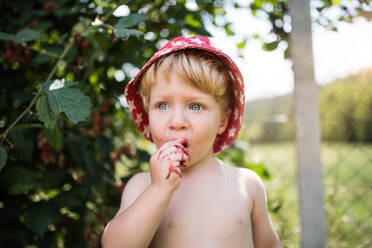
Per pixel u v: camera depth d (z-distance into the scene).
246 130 2.68
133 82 1.13
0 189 1.39
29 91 1.42
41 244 1.45
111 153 1.74
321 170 1.19
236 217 0.98
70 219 1.52
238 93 1.12
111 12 1.30
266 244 1.12
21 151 1.29
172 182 0.87
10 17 1.52
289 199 2.62
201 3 1.84
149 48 1.71
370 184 3.08
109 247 0.87
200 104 0.97
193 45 1.00
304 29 1.17
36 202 1.34
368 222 2.39
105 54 1.49
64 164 1.50
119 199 1.63
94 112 1.54
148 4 1.65
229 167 1.13
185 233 0.94
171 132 0.95
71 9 1.45
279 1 1.78
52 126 1.01
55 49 1.40
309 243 1.19
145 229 0.85
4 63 1.46
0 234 1.34
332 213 2.35
